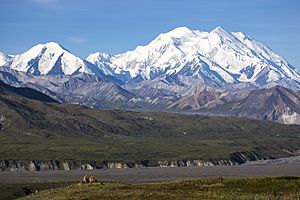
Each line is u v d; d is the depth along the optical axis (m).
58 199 187.12
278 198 177.50
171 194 185.88
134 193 188.25
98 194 190.00
